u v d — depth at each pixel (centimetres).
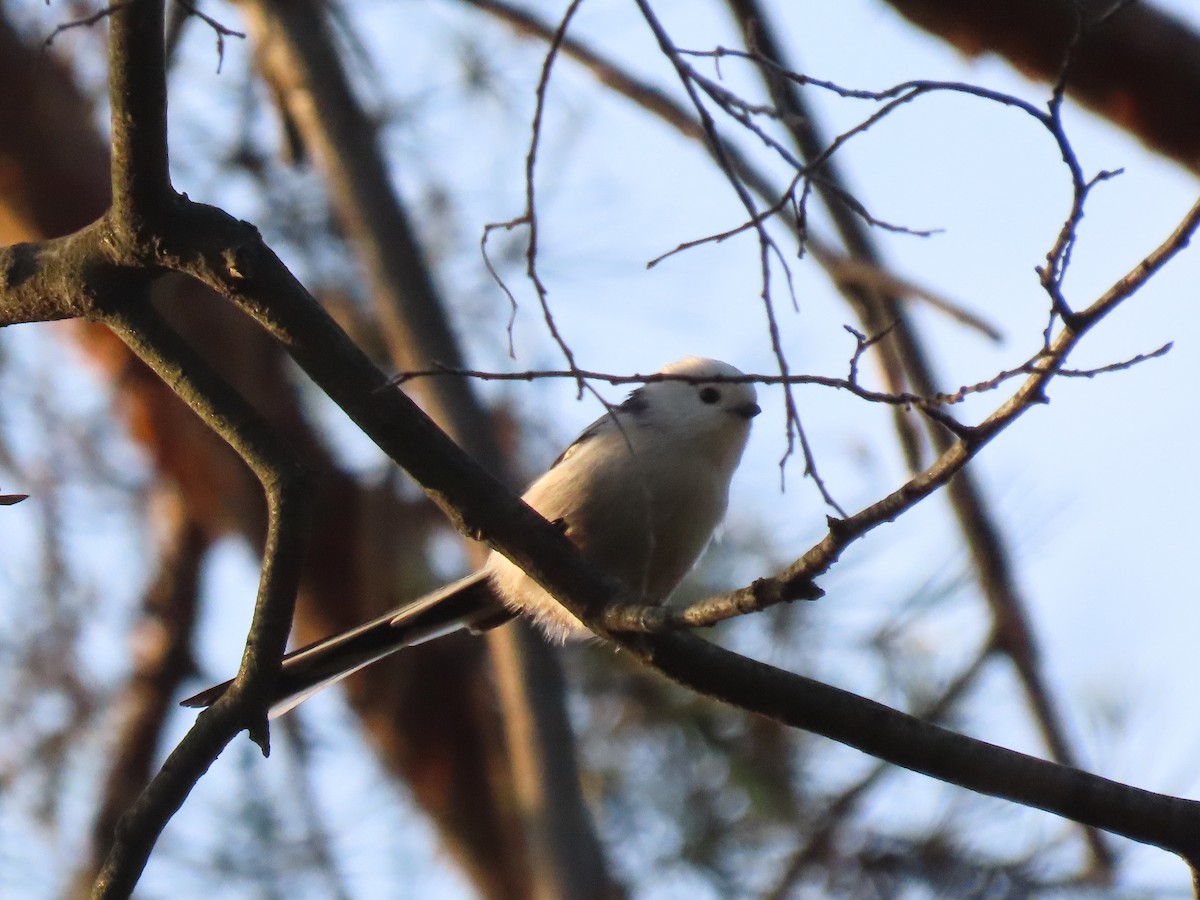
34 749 1217
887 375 950
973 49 984
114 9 527
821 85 541
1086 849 1063
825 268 904
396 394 577
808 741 1195
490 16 1007
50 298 601
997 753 569
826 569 489
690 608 534
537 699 953
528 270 551
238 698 557
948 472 473
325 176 1066
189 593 1289
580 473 883
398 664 1236
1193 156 1008
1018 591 1017
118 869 538
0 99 1148
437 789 1235
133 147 549
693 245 563
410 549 1195
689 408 907
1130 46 966
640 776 1195
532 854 927
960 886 1071
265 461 579
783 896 1088
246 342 1189
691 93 552
